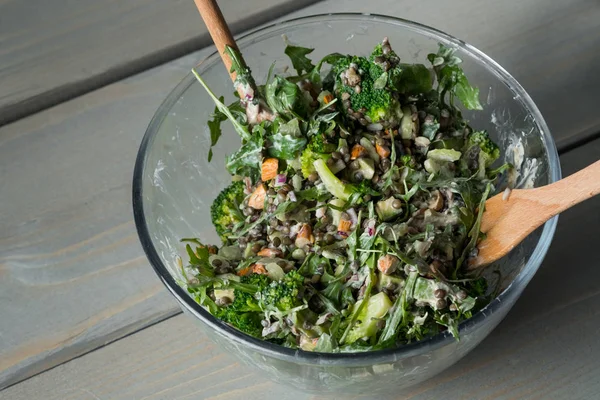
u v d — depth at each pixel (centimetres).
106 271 67
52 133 74
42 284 67
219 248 61
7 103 76
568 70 72
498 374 60
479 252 55
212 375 62
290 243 58
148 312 65
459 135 60
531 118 59
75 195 71
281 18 77
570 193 53
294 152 57
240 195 62
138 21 80
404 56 65
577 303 62
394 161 57
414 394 60
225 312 55
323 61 61
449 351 52
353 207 57
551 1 75
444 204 57
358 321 54
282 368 53
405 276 54
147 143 59
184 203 63
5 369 63
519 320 62
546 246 53
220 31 57
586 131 69
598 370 60
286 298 53
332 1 78
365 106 57
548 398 59
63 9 81
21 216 70
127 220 69
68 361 63
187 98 62
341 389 56
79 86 76
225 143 65
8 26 80
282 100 57
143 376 62
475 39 74
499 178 61
